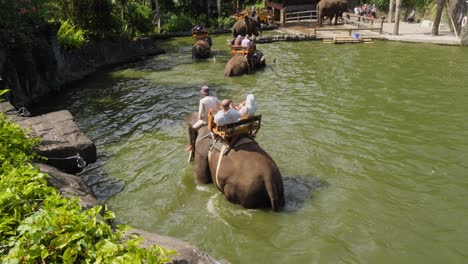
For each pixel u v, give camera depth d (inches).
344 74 647.1
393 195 298.7
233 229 261.0
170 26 1185.4
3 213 156.4
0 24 530.3
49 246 139.5
